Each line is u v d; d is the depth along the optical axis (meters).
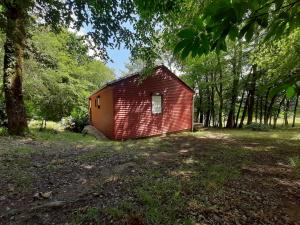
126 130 13.76
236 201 4.25
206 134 15.41
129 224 3.40
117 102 13.40
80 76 22.20
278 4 1.37
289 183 5.36
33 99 16.08
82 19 6.96
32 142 9.31
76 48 9.10
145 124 14.60
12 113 10.27
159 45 8.55
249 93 20.47
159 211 3.73
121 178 5.26
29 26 10.21
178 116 16.53
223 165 6.58
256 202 4.28
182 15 5.48
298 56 6.23
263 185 5.16
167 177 5.38
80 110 21.20
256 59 10.93
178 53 1.45
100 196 4.30
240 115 22.86
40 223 3.41
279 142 11.50
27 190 4.54
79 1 6.54
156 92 15.08
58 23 7.50
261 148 9.73
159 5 4.82
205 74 20.88
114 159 7.05
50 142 9.72
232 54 18.28
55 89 17.17
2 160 6.37
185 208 3.88
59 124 16.77
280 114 22.69
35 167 5.94
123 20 7.03
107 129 14.52
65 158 6.94
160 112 15.43
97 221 3.46
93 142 10.55
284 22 1.43
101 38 7.49
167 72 15.68
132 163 6.62
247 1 1.26
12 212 3.70
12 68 10.19
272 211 3.98
